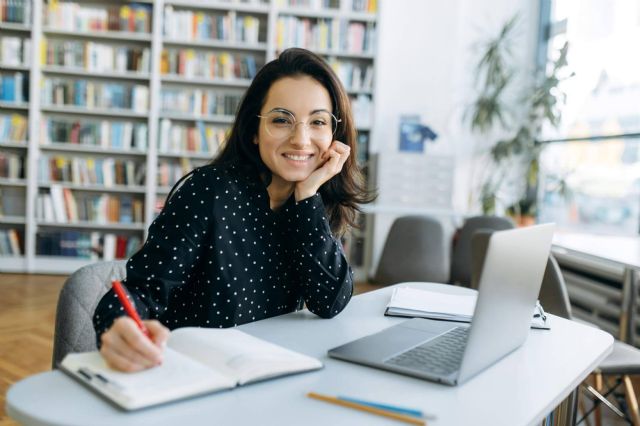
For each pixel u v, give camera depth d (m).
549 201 5.82
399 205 5.66
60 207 5.43
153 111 5.46
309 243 1.36
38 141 5.37
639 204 4.59
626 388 2.27
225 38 5.56
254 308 1.38
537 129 5.94
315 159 1.39
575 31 5.62
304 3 5.64
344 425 0.78
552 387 0.96
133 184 5.55
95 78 5.62
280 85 1.35
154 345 0.87
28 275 5.33
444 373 0.96
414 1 6.03
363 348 1.08
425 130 5.78
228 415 0.79
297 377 0.94
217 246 1.30
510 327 1.07
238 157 1.42
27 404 0.78
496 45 5.67
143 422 0.74
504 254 0.93
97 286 1.34
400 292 1.57
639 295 3.46
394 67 6.06
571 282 4.32
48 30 5.31
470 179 6.28
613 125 4.93
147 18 5.45
